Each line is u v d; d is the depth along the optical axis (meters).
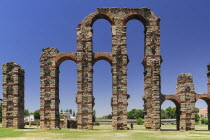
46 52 60.38
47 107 58.69
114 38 60.28
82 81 59.06
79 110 58.16
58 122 60.16
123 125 57.84
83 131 52.00
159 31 61.09
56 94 60.12
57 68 61.50
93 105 59.59
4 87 59.91
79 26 60.97
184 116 57.66
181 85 59.06
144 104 63.97
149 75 59.97
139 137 39.84
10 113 59.34
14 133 45.34
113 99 58.28
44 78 59.53
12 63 60.44
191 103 58.41
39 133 45.78
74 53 60.53
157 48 60.25
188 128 57.56
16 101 59.34
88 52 60.00
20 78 61.69
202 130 59.12
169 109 181.50
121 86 58.88
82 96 58.62
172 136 42.12
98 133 47.19
